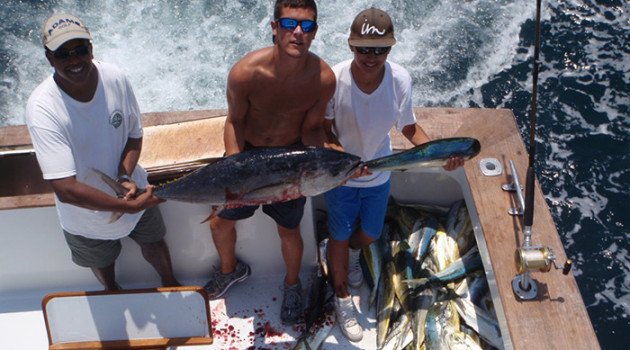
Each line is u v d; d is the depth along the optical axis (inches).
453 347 128.9
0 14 335.9
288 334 138.2
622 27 324.5
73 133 103.0
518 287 112.3
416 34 326.3
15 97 299.1
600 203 253.6
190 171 129.0
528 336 105.3
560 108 289.9
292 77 104.0
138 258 143.6
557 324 106.6
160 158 130.4
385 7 338.6
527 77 304.0
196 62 315.0
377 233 135.9
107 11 339.6
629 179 260.5
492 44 320.8
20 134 143.3
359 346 135.5
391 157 96.9
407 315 137.9
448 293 140.8
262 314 142.6
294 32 96.2
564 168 267.0
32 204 128.8
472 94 297.3
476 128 147.9
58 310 122.0
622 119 283.1
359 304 145.2
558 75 304.0
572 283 112.7
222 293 146.0
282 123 113.5
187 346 128.8
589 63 308.3
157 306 122.6
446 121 150.3
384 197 128.4
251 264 147.9
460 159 95.7
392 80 112.9
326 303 141.4
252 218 137.9
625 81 298.8
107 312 122.8
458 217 154.8
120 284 148.6
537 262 105.5
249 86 105.5
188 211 135.5
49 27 93.7
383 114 115.2
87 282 146.6
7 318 142.3
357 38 102.7
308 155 96.7
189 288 120.5
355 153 123.9
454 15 334.3
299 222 126.7
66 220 117.8
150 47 320.8
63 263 141.9
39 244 137.2
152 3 340.5
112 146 110.1
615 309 219.6
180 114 149.2
